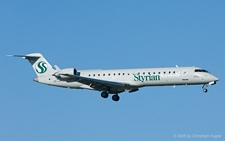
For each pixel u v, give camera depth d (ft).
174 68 377.30
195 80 371.56
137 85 380.37
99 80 373.61
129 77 382.42
